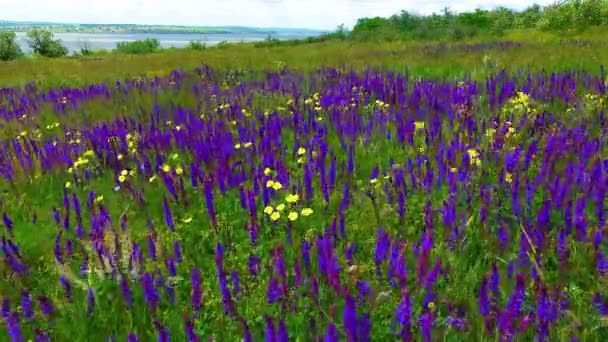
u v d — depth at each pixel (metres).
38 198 5.77
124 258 4.01
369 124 6.85
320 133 6.80
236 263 4.08
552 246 3.62
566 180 4.38
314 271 3.73
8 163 6.45
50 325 3.39
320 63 16.55
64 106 10.46
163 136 6.93
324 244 3.50
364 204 4.70
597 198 3.95
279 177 5.23
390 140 6.50
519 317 2.92
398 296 3.34
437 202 4.62
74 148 7.03
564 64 11.88
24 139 7.11
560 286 3.16
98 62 24.81
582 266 3.47
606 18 26.12
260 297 3.51
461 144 5.47
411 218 4.49
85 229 4.84
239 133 7.01
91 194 5.12
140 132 7.38
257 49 32.56
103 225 4.45
